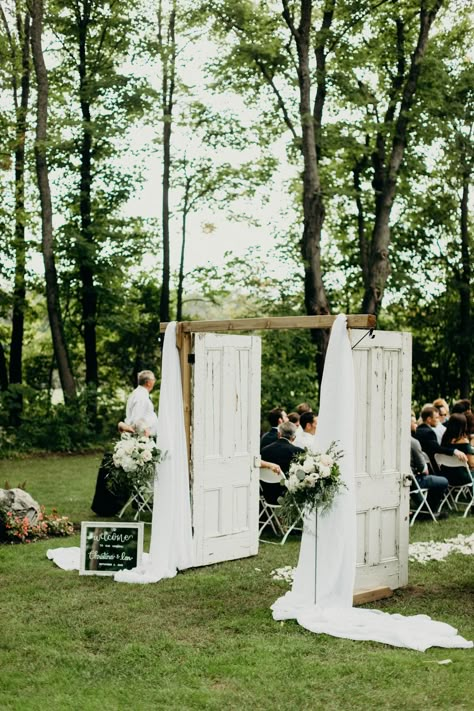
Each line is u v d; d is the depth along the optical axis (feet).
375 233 68.23
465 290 80.43
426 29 66.18
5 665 17.57
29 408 69.67
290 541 31.81
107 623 20.49
